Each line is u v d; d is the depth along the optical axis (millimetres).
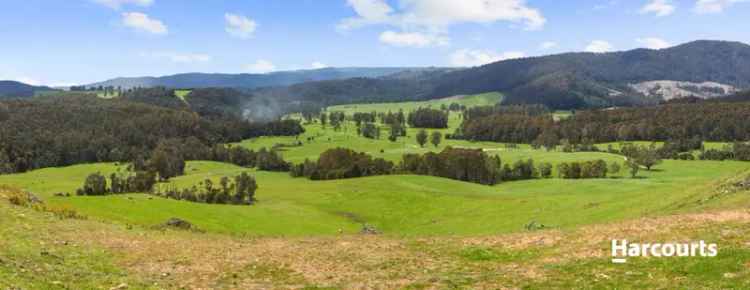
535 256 27047
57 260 24562
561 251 27172
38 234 29719
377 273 25500
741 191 37781
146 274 24875
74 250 27688
